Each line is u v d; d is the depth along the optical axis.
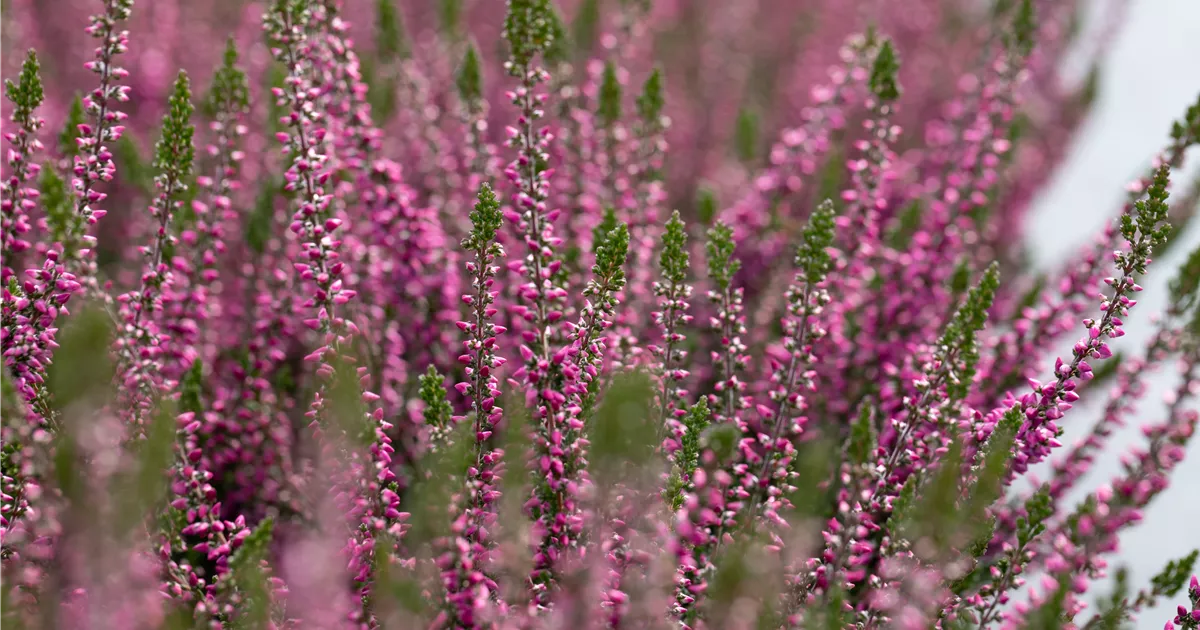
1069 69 1.62
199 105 1.24
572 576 0.97
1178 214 1.11
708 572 0.98
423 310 1.08
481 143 1.11
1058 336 1.08
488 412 0.98
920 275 1.12
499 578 0.97
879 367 1.10
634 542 0.97
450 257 1.08
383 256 1.08
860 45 1.13
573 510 0.98
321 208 0.99
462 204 1.13
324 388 0.99
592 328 0.99
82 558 0.93
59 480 0.93
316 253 0.99
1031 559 1.01
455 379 1.08
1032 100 1.51
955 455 0.96
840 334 1.08
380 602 0.95
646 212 1.11
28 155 1.01
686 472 0.98
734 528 1.00
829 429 1.09
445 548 0.96
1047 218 1.57
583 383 0.98
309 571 0.97
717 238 1.02
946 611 0.99
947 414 1.00
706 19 1.61
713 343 1.13
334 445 0.97
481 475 0.98
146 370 1.00
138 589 0.95
